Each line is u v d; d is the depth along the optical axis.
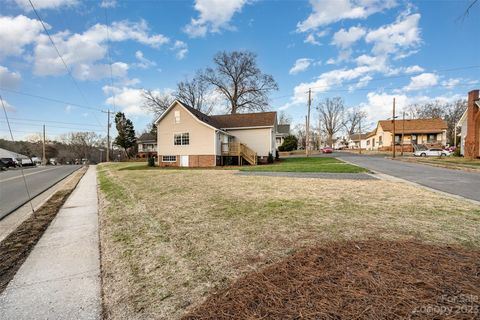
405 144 38.53
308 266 2.49
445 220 4.22
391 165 16.08
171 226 4.32
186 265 2.86
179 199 6.52
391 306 1.76
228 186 8.48
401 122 41.28
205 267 2.78
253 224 4.21
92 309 2.19
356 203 5.57
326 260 2.59
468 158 19.86
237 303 2.00
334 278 2.20
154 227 4.33
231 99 37.59
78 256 3.39
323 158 25.92
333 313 1.74
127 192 8.09
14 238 4.16
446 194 6.61
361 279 2.14
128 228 4.39
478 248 2.91
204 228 4.12
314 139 68.81
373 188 7.58
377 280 2.10
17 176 16.67
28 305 2.28
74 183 12.06
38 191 9.88
